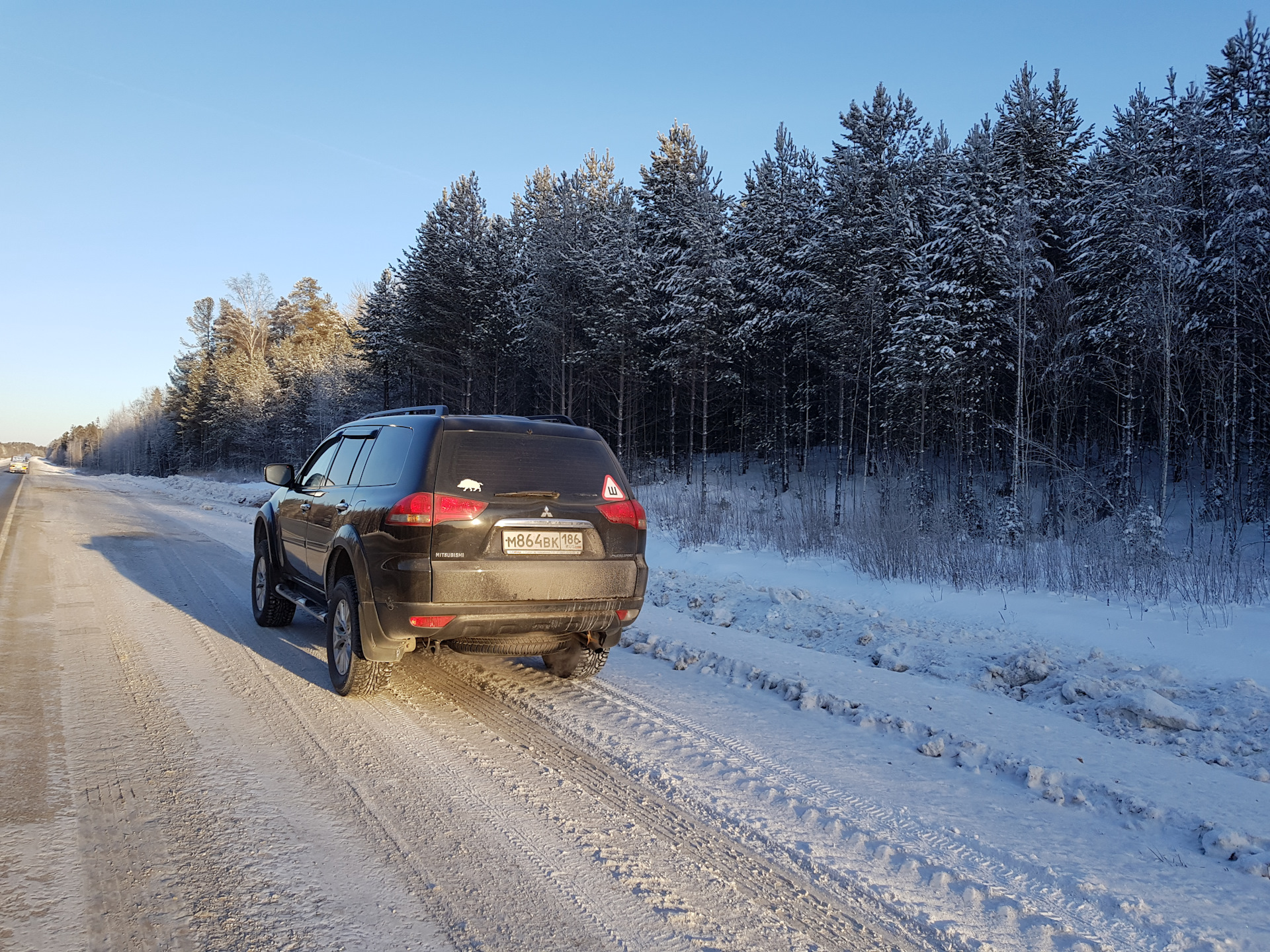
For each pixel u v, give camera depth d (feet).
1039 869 10.45
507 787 12.65
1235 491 72.28
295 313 291.17
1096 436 100.32
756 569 41.39
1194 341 69.72
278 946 8.14
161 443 338.34
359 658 16.52
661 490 100.63
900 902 9.58
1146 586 29.66
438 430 15.92
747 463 128.36
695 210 111.75
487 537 15.48
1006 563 35.06
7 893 9.00
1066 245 93.66
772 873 10.20
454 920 8.80
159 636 22.58
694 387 111.14
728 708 17.21
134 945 8.07
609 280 108.17
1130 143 82.28
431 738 14.82
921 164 108.88
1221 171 69.15
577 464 17.01
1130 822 12.03
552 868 10.12
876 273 93.30
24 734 14.37
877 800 12.58
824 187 115.96
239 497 106.11
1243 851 10.92
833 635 24.63
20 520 58.85
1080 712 17.47
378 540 15.80
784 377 111.86
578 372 117.80
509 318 129.39
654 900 9.43
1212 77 76.07
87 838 10.47
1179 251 68.18
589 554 16.49
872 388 97.66
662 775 13.25
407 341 133.80
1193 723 16.05
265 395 230.07
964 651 22.50
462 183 129.70
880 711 16.79
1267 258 64.95
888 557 37.09
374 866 10.00
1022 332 79.05
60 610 26.09
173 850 10.22
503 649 17.16
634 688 18.63
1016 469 74.02
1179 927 9.11
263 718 15.71
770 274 108.88
